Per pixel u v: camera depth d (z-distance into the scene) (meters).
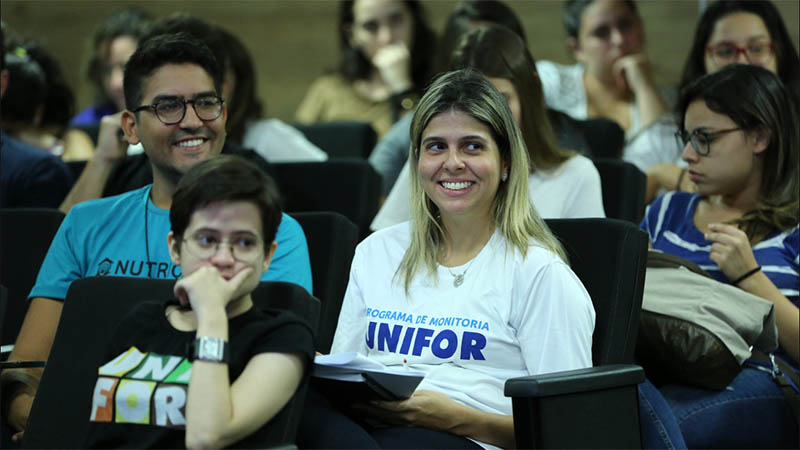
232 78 6.30
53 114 7.12
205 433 2.99
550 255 3.80
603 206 5.29
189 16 6.01
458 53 5.11
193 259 3.20
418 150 4.04
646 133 7.03
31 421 3.55
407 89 8.59
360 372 3.44
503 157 3.97
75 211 4.38
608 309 3.82
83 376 3.58
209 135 4.34
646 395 3.97
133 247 4.25
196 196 3.18
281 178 5.53
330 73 9.41
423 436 3.60
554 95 8.00
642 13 10.66
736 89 4.93
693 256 5.03
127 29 8.73
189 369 3.15
